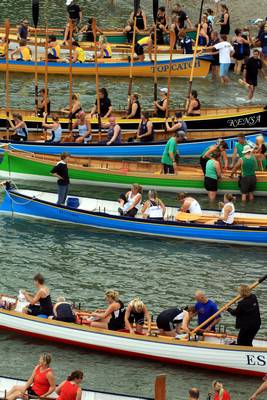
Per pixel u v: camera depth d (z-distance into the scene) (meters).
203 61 58.28
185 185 42.47
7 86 45.28
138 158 45.78
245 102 54.59
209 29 61.09
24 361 28.91
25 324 29.72
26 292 31.02
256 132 46.56
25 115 48.53
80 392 25.00
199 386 27.83
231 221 37.56
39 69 58.44
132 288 33.59
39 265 35.25
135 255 36.44
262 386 26.25
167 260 36.09
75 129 47.06
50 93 55.59
